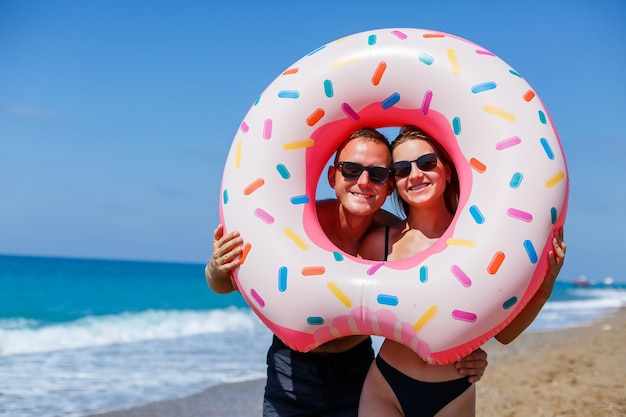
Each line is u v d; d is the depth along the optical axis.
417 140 3.55
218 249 3.49
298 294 3.30
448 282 3.17
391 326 3.24
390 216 3.97
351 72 3.60
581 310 21.94
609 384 7.06
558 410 5.96
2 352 9.67
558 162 3.31
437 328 3.17
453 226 3.33
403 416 3.53
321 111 3.60
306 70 3.66
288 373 3.74
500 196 3.24
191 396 6.82
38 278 32.84
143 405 6.39
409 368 3.46
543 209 3.22
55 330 12.05
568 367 8.31
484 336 3.23
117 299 22.39
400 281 3.22
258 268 3.38
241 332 13.27
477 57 3.50
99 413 6.05
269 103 3.64
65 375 7.86
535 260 3.20
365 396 3.58
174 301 22.48
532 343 11.37
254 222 3.44
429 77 3.51
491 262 3.16
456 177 3.73
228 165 3.63
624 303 27.03
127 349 10.29
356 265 3.34
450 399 3.46
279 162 3.54
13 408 6.18
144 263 100.50
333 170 3.78
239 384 7.48
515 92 3.40
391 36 3.63
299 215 3.50
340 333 3.35
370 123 3.71
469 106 3.41
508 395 6.74
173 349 10.39
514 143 3.29
